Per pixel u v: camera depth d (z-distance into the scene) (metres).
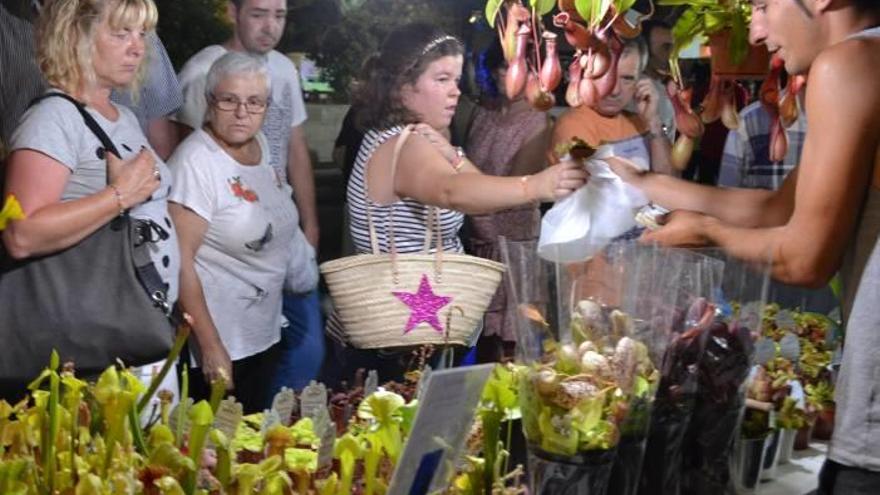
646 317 1.83
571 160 2.19
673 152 2.50
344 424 2.11
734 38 2.38
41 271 2.55
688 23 2.40
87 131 2.63
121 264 2.60
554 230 2.13
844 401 1.84
